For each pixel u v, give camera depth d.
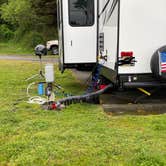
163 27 5.33
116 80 5.45
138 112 5.39
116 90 6.15
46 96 6.15
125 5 5.24
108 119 4.91
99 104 5.89
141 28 5.30
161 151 3.61
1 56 19.14
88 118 4.95
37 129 4.45
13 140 4.07
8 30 27.91
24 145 3.88
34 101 6.00
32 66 12.34
